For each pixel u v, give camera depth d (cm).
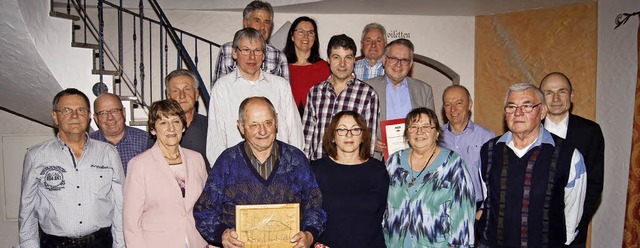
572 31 542
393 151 346
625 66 473
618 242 478
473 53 647
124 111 368
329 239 286
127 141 347
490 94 631
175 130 283
